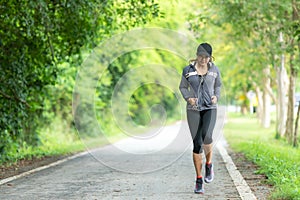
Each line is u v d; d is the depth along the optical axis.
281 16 25.78
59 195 10.83
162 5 32.91
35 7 17.53
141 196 10.61
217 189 11.34
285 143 29.86
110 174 14.15
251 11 26.38
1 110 19.41
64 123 32.56
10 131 20.23
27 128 25.62
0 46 18.69
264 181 12.27
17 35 19.02
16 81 19.28
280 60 34.94
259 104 59.78
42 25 18.98
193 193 10.90
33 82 21.05
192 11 38.56
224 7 26.78
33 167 16.20
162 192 11.07
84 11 19.11
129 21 21.61
